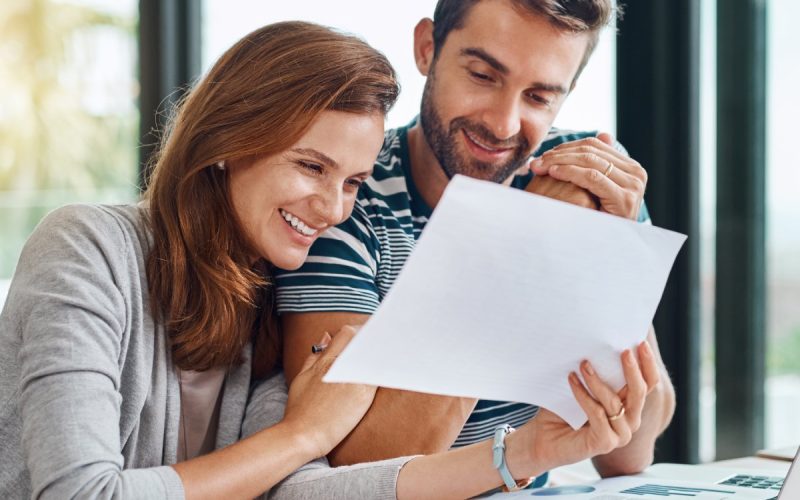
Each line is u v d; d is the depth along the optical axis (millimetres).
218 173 1122
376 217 1311
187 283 1104
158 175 1134
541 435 963
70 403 902
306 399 1099
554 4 1198
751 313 2123
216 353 1122
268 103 1063
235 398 1192
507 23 1214
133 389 1059
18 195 2752
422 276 756
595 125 2143
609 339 886
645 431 1177
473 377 868
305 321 1229
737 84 2109
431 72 1306
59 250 1014
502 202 747
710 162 2141
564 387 921
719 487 1030
